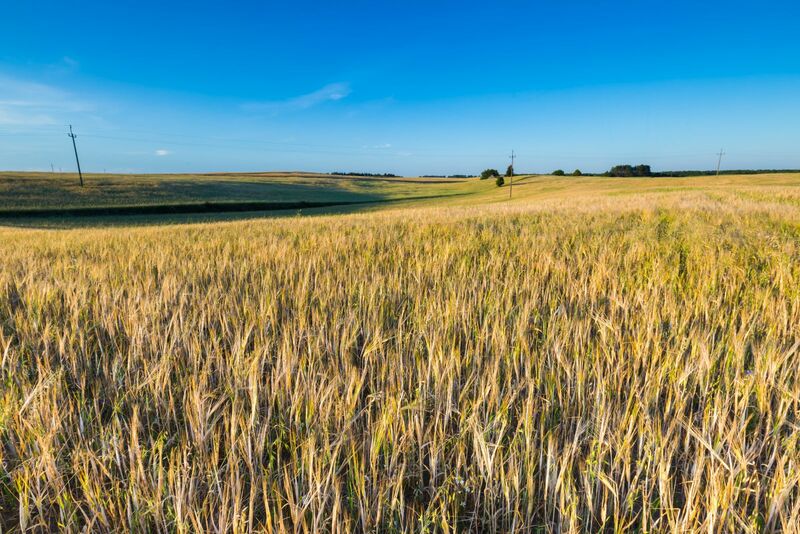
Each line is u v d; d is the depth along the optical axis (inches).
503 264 215.8
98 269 209.5
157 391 91.2
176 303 151.6
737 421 77.0
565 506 64.9
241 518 60.2
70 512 65.6
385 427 75.3
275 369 97.5
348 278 183.9
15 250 320.8
